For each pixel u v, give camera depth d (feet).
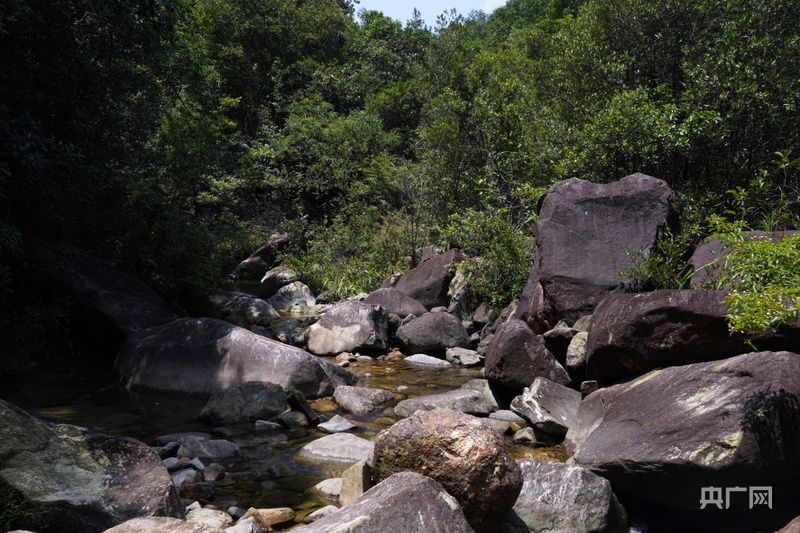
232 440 19.26
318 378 24.08
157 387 24.32
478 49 88.89
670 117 31.32
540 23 70.90
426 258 47.11
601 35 38.81
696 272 23.32
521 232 36.19
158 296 31.55
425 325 32.22
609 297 20.33
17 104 25.07
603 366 19.47
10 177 23.53
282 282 51.16
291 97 88.53
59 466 12.21
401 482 11.39
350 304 33.35
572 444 18.01
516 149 44.34
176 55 36.81
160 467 13.15
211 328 25.41
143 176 35.91
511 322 23.88
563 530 13.05
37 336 25.80
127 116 35.45
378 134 70.79
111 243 33.37
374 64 93.35
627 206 25.49
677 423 13.85
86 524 11.65
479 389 23.53
